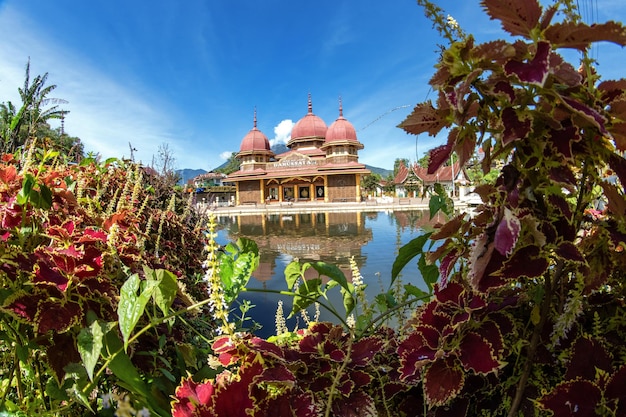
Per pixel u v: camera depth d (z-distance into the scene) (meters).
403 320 1.21
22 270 0.84
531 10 0.56
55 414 0.81
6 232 0.97
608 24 0.51
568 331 0.75
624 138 0.57
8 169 1.13
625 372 0.59
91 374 0.68
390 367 0.89
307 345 0.90
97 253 0.93
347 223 23.59
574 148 0.61
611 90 0.60
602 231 0.66
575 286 0.68
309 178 42.56
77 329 0.86
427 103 0.64
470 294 0.73
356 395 0.77
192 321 1.37
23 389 0.90
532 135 0.58
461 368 0.69
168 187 3.72
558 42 0.56
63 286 0.83
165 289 0.88
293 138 48.50
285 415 0.64
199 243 2.72
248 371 0.70
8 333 0.84
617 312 0.76
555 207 0.62
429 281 1.12
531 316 0.70
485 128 0.62
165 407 0.90
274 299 4.69
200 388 0.69
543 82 0.49
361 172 39.91
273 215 33.12
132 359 0.94
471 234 0.71
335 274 1.08
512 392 0.77
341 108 43.03
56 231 0.97
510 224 0.54
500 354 0.67
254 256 0.95
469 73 0.57
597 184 0.65
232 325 0.78
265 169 45.91
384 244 13.60
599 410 0.59
